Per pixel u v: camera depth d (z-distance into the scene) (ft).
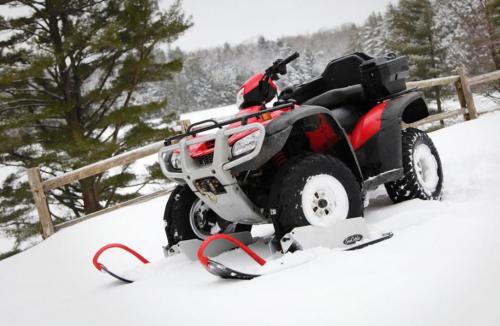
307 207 10.41
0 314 12.41
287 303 7.37
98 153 40.42
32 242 45.44
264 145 10.39
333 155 12.64
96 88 45.75
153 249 16.56
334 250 9.91
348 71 14.60
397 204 13.20
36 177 23.06
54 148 41.73
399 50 87.35
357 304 6.75
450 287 6.65
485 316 5.73
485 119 26.73
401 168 13.04
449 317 5.89
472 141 21.30
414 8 86.53
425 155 13.84
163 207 21.50
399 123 13.11
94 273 15.14
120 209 22.80
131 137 44.32
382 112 13.24
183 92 172.76
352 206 11.04
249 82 12.42
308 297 7.42
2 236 45.50
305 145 12.47
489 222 9.30
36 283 15.56
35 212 46.11
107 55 44.86
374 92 13.96
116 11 44.65
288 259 9.56
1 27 42.55
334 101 13.55
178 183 12.10
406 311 6.26
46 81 46.29
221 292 8.84
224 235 9.87
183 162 11.07
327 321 6.45
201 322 7.46
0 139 41.47
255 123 10.24
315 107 11.20
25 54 41.47
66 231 21.44
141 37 44.11
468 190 14.02
